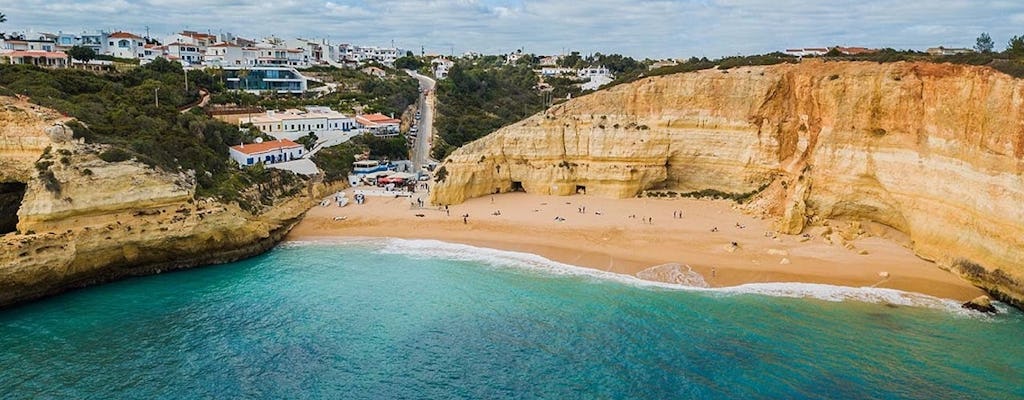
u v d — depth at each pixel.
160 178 50.72
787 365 35.75
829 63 60.66
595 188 74.25
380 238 60.62
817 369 35.28
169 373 35.25
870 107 54.09
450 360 36.88
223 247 53.62
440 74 171.62
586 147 74.12
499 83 151.75
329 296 46.09
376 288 47.62
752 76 67.25
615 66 194.00
